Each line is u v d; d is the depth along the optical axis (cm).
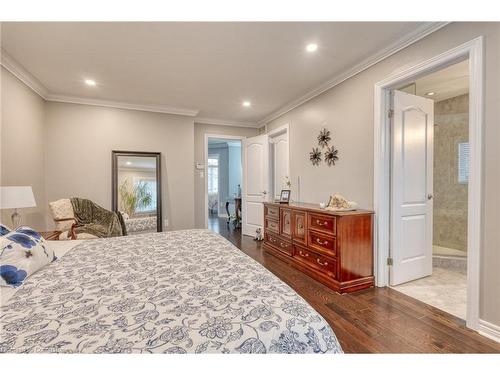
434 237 405
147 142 419
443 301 224
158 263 144
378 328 183
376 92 253
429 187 281
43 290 109
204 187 515
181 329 79
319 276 270
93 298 101
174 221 439
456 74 302
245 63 270
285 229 346
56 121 360
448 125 391
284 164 455
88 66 273
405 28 208
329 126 325
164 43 229
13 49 236
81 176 375
